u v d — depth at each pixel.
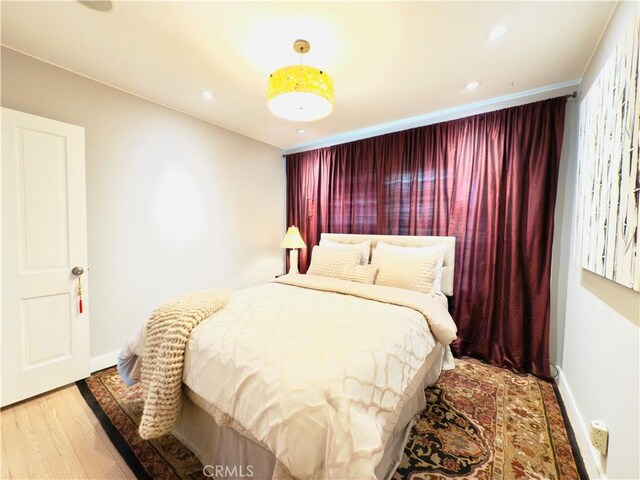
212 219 3.13
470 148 2.60
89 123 2.19
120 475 1.33
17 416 1.73
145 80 2.21
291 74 1.57
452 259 2.63
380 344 1.27
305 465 0.88
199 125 2.96
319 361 1.08
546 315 2.25
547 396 1.98
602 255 1.30
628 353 1.07
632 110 1.05
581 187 1.79
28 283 1.87
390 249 2.73
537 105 2.27
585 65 1.92
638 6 1.12
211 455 1.33
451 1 1.40
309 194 3.82
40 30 1.65
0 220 1.76
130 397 1.92
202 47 1.80
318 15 1.51
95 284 2.26
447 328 1.72
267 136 3.56
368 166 3.26
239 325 1.45
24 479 1.31
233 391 1.11
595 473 1.26
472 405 1.86
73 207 2.05
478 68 1.99
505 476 1.32
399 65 1.95
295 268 3.54
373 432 0.91
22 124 1.82
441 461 1.40
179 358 1.35
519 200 2.36
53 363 1.98
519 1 1.39
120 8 1.48
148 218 2.58
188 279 2.92
